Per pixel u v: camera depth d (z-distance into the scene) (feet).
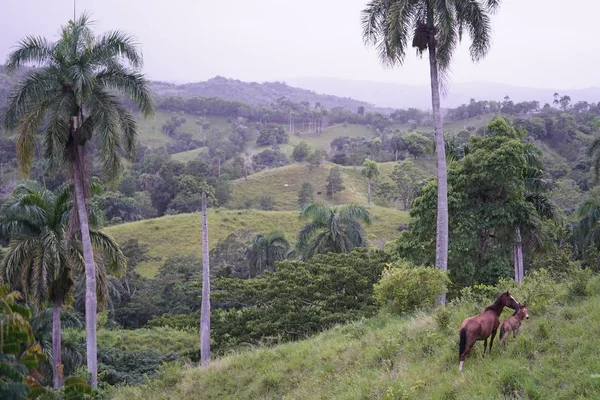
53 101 69.46
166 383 60.03
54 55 69.67
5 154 387.14
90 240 75.51
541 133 411.75
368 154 481.46
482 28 70.85
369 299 83.46
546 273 48.49
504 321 34.35
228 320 88.28
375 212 287.89
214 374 56.54
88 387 27.94
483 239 95.20
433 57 72.33
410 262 85.71
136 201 325.62
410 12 70.33
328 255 97.09
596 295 41.55
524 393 27.91
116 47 71.05
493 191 91.50
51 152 69.87
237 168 442.50
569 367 29.43
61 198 78.38
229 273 182.29
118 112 73.87
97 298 82.69
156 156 416.67
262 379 49.52
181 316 98.48
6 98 69.15
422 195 93.81
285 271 90.27
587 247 133.80
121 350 114.21
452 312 47.06
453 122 624.59
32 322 90.89
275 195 388.98
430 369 34.96
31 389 24.12
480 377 30.45
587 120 477.36
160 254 234.58
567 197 240.94
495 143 90.17
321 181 406.41
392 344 42.98
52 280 74.64
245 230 257.96
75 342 102.94
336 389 39.24
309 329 81.10
